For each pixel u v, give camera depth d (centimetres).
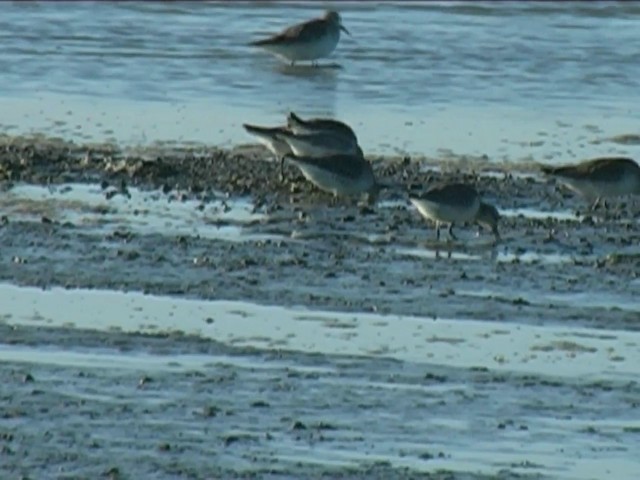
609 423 1833
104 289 2253
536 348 2061
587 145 3183
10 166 2862
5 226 2522
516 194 2811
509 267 2383
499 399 1892
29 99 3484
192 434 1780
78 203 2669
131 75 3756
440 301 2228
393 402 1875
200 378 1936
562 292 2278
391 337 2089
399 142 3178
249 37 4228
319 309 2189
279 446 1755
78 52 3975
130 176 2838
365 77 3800
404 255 2431
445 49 4069
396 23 4347
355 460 1723
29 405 1844
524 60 3959
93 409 1838
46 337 2064
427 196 2503
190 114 3391
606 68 3891
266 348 2042
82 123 3275
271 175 2884
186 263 2366
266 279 2305
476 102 3566
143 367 1969
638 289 2298
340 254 2425
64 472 1678
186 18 4419
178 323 2127
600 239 2545
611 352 2052
